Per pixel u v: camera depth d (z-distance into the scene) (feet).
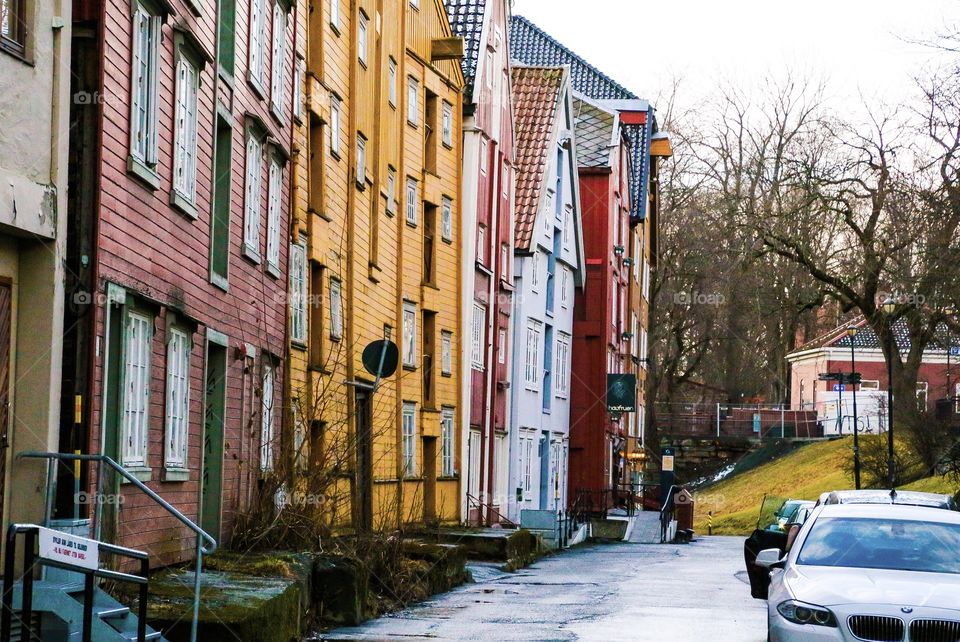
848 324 281.33
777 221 188.65
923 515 46.34
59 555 31.68
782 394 251.80
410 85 110.73
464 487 121.39
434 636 52.95
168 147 53.62
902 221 150.92
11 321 40.55
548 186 150.61
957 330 151.84
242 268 67.72
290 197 79.56
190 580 49.47
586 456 174.29
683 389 274.16
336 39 89.66
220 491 62.85
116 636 36.22
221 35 64.90
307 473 68.59
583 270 171.83
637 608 65.98
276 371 75.92
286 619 47.26
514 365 142.31
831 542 45.03
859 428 244.83
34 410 40.91
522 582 83.35
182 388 56.70
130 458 49.21
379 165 100.07
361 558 64.44
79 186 44.21
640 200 206.28
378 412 98.43
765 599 73.36
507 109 137.49
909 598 39.73
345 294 91.45
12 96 39.22
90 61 44.57
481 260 128.47
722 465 262.06
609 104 211.61
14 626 34.81
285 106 77.82
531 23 227.40
